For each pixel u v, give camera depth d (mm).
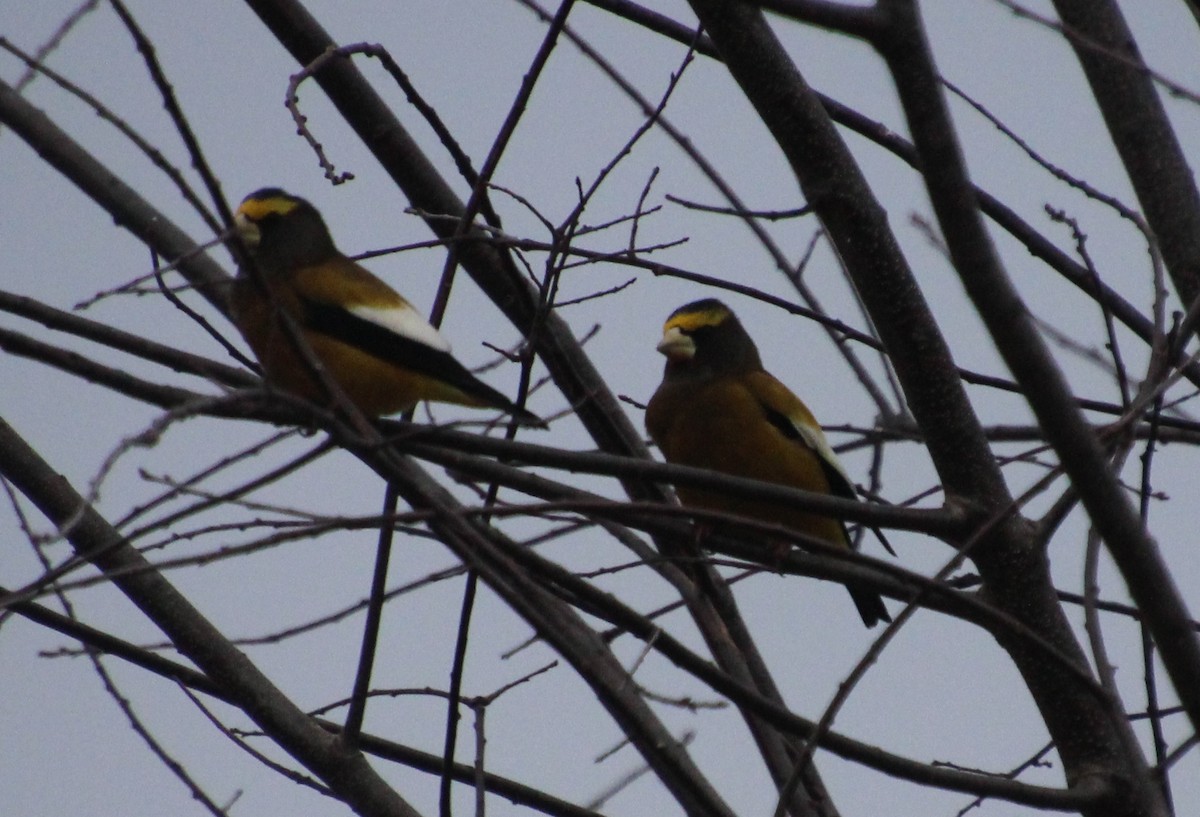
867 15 8133
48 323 9297
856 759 8203
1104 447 8633
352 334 12203
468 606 9023
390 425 9977
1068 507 9961
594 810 9797
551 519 8555
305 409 7543
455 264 10531
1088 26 11430
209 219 7621
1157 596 8469
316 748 10031
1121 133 11227
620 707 7977
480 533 8219
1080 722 9727
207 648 10383
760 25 9859
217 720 9562
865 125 11828
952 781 8445
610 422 11914
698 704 8188
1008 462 10664
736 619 11500
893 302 10078
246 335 12359
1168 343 9203
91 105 7637
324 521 7453
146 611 10500
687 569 11680
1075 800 8930
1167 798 8656
